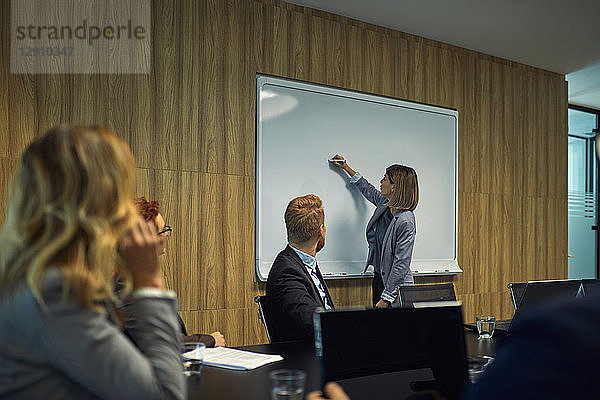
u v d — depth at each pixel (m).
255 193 4.69
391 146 5.48
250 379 2.06
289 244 2.96
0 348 1.15
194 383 2.00
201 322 4.38
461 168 6.07
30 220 1.19
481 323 2.99
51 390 1.16
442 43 5.97
